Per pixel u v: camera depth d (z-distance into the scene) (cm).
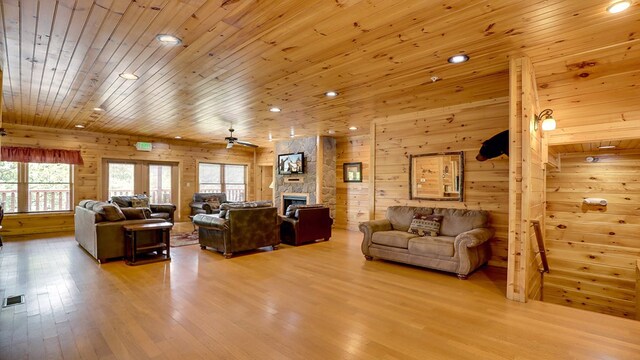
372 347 233
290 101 482
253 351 227
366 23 249
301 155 848
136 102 493
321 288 362
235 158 1075
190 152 964
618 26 250
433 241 425
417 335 252
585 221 518
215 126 701
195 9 227
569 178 533
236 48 295
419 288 364
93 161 784
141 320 275
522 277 324
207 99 471
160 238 519
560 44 284
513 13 231
